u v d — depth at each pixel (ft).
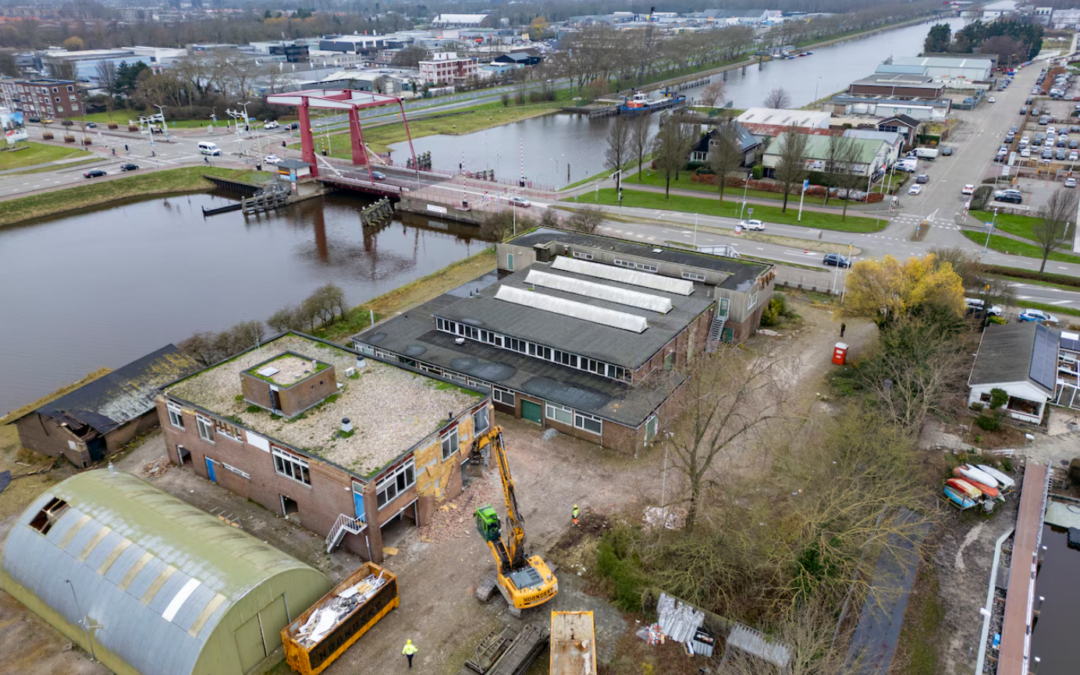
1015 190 434.30
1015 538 160.56
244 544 140.67
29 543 144.46
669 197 458.09
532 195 468.75
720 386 201.67
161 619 123.85
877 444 164.45
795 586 139.23
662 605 139.23
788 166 408.26
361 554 155.84
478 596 143.84
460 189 487.61
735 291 242.99
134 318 309.22
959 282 238.68
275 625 131.44
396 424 166.71
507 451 192.34
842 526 148.66
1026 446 195.00
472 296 249.34
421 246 404.98
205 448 177.78
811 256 343.26
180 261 381.81
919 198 442.50
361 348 231.91
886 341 215.92
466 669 127.44
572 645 124.98
